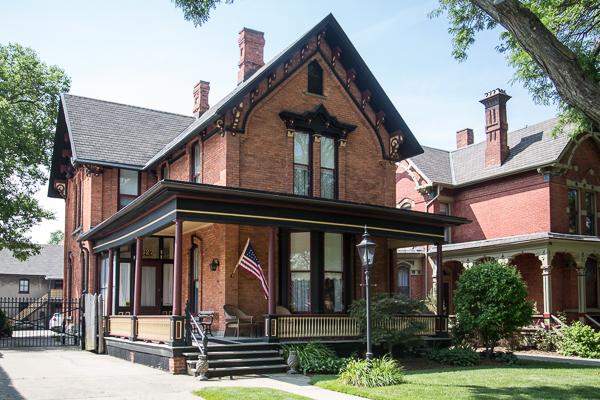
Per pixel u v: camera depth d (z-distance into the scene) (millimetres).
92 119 25703
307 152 19188
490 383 12047
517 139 28188
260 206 15062
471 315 17094
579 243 22750
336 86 20266
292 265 18141
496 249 24062
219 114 16656
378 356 16688
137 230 16969
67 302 25828
